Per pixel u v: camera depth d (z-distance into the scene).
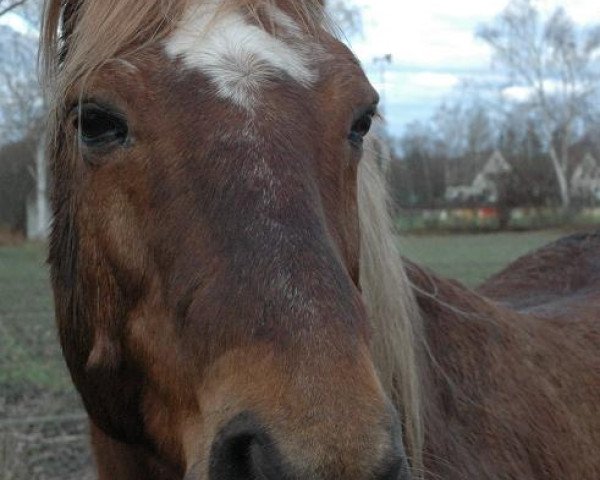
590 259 4.17
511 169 39.94
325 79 1.98
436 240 27.59
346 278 1.73
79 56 2.01
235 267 1.70
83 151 1.99
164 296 1.86
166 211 1.83
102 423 2.32
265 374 1.60
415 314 2.57
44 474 5.82
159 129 1.86
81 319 2.24
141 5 1.99
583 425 2.95
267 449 1.55
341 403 1.55
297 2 2.12
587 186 43.03
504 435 2.65
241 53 1.90
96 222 2.01
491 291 4.11
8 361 9.02
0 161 16.62
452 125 46.56
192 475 1.78
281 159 1.78
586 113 45.81
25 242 19.44
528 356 2.93
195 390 1.82
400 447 1.60
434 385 2.59
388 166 2.79
